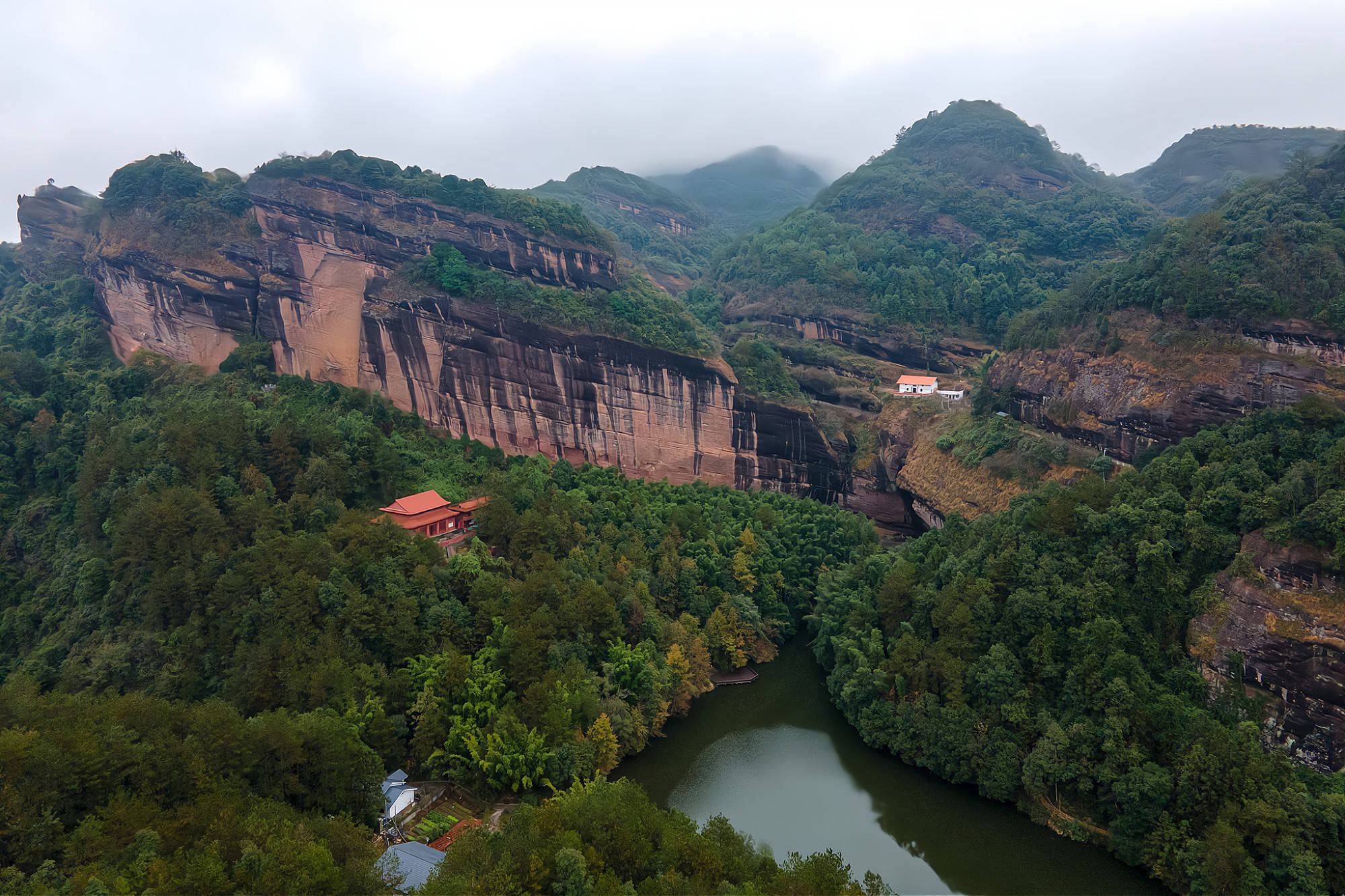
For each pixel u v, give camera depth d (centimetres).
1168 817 4969
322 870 3800
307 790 4747
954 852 5412
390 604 6256
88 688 5694
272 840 3919
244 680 5509
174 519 6384
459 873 3975
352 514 7081
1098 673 5591
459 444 10044
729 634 7988
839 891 4050
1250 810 4656
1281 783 4834
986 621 6356
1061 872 5178
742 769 6391
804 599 8994
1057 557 6469
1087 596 5984
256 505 6869
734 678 7894
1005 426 9512
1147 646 5716
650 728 6656
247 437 7744
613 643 6738
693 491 10194
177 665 5797
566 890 3916
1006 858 5338
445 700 5762
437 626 6278
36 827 3778
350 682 5541
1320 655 5144
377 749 5425
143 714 4622
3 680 6425
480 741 5550
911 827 5678
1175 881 4875
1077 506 6606
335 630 5953
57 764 3991
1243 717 5369
